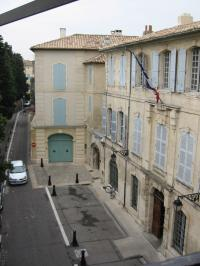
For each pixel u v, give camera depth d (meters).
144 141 19.53
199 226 14.15
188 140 14.95
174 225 16.53
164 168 17.27
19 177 27.64
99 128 31.23
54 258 16.81
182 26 17.92
